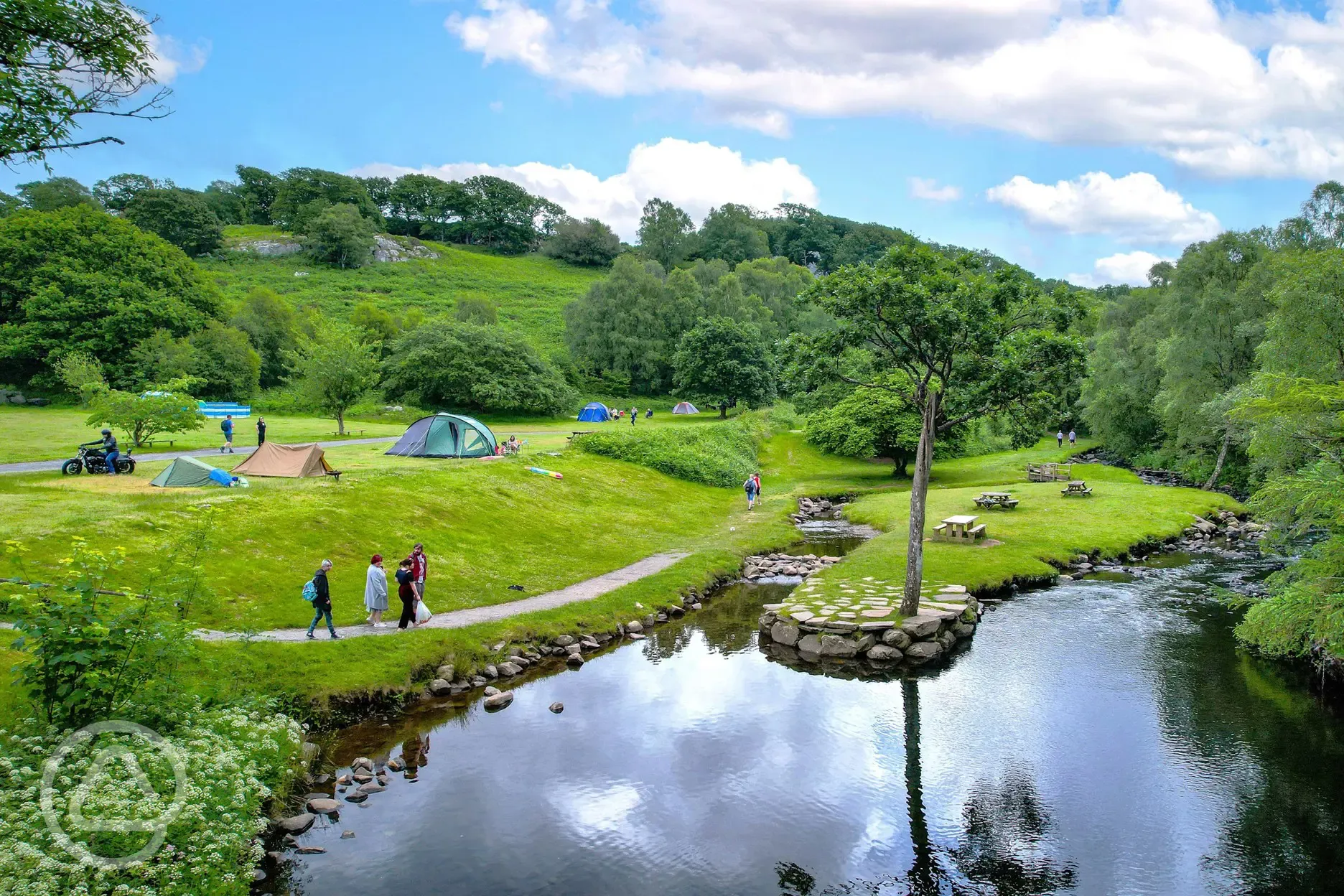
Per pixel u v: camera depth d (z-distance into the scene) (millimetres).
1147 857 11656
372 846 11625
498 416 78562
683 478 48281
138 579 18984
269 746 12828
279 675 16250
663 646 21438
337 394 52312
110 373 70812
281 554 22828
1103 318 73625
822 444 60812
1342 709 16875
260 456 32156
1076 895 10766
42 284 73875
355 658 17484
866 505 43375
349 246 154375
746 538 34469
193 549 20812
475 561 26828
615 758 14625
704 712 16859
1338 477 17875
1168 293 55969
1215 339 48438
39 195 126562
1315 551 18812
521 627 20844
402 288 147875
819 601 23484
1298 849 11773
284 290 135375
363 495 29047
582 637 21406
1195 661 19750
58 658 10688
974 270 22094
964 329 20766
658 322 102000
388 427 60281
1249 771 14211
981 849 11891
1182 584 27344
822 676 19094
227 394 74625
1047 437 80688
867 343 23047
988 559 28344
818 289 22000
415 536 27219
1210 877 11172
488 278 166500
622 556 30422
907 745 15336
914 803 13172
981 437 68312
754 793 13469
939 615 21391
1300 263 34156
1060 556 29641
